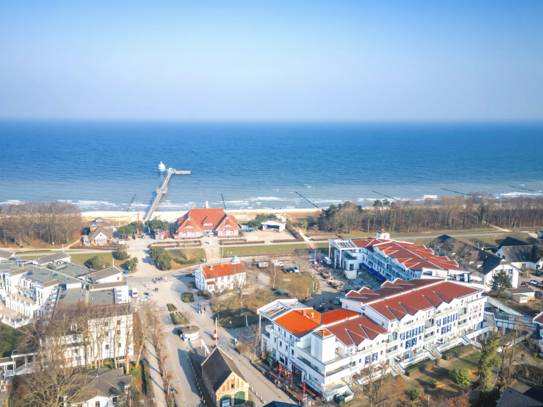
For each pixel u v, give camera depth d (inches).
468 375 3730.3
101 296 4667.8
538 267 6786.4
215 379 3533.5
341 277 6505.9
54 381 3218.5
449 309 4559.5
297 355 3914.9
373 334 4001.0
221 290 5880.9
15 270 5324.8
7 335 4510.3
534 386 3612.2
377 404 3368.6
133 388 3511.3
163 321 4960.6
